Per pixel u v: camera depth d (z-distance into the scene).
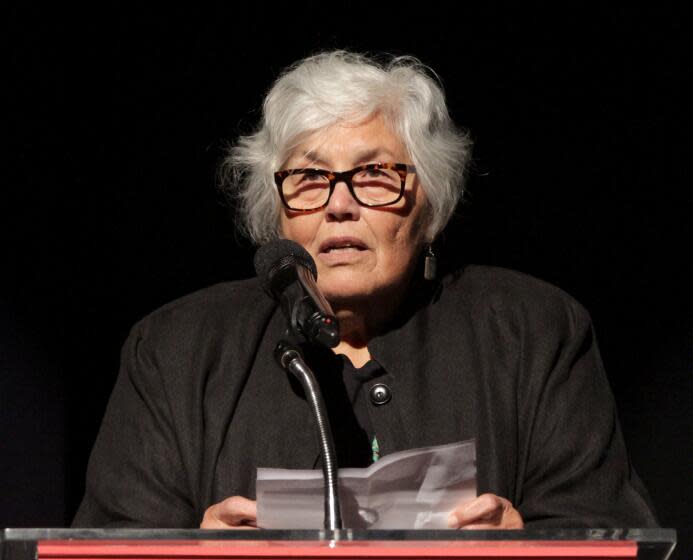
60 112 11.05
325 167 7.59
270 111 7.87
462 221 11.23
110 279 11.11
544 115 11.23
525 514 7.21
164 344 7.92
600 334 11.23
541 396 7.54
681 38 11.09
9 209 10.97
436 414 7.46
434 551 4.87
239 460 7.38
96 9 11.04
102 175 11.12
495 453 7.31
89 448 10.98
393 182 7.60
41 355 10.96
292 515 5.77
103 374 11.05
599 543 4.91
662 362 11.15
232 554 4.86
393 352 7.70
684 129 11.13
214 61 11.12
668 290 11.16
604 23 11.13
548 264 11.25
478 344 7.75
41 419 10.90
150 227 11.16
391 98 7.66
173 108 11.14
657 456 11.08
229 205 11.03
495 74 11.20
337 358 7.67
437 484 5.84
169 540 4.86
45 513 10.81
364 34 11.10
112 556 4.86
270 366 7.74
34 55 10.99
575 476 7.20
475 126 11.23
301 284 6.47
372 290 7.50
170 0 11.09
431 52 11.18
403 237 7.62
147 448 7.52
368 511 5.80
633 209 11.22
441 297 8.09
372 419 7.46
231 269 11.17
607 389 7.79
